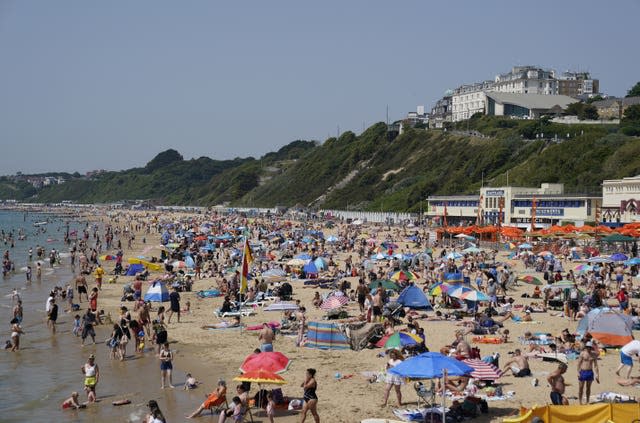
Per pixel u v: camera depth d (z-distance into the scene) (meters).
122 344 28.42
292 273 53.78
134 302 43.47
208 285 52.25
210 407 20.67
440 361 17.09
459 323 32.44
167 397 22.53
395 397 20.88
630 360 21.62
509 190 95.12
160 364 25.94
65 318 38.59
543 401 19.50
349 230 103.81
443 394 16.92
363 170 177.75
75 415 20.78
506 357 25.12
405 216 127.69
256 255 68.88
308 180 198.12
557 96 187.00
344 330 28.44
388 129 190.25
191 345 30.20
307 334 28.97
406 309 34.94
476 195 109.00
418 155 165.00
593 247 64.81
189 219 176.75
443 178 140.12
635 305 33.91
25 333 34.38
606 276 44.00
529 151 126.56
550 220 87.38
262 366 19.94
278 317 36.25
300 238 90.44
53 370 26.67
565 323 32.06
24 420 20.34
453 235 81.62
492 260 60.00
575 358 24.20
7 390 23.70
